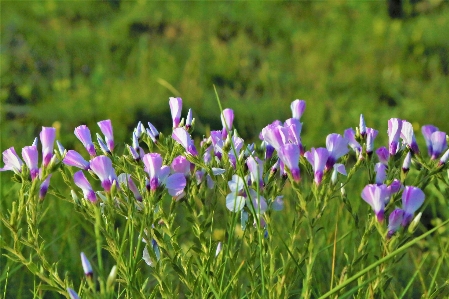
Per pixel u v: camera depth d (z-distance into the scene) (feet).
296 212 10.22
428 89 38.45
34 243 9.91
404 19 54.70
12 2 57.21
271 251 10.22
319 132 32.91
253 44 51.34
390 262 10.14
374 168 10.61
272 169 10.07
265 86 41.42
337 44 48.14
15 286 15.70
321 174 9.41
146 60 46.11
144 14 55.83
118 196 9.73
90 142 10.55
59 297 15.14
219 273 10.73
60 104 36.09
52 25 53.52
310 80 41.47
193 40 51.49
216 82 42.52
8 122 35.63
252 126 33.73
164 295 10.34
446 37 46.32
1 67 42.22
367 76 40.60
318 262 14.93
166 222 10.23
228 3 57.98
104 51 48.01
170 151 10.83
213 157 10.64
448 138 10.61
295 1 58.65
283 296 10.15
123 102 35.29
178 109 11.02
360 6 56.80
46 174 9.57
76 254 16.62
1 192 17.58
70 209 18.70
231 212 10.93
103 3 59.67
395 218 9.08
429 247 17.06
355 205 17.79
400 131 10.12
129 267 9.93
